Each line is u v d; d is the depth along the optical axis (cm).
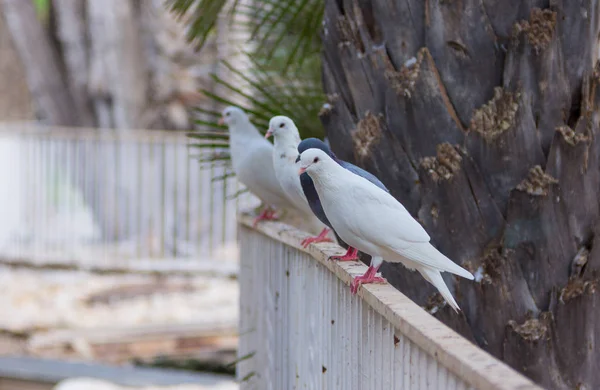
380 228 610
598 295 670
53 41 3884
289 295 862
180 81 3684
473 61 696
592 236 668
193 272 2655
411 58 720
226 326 2138
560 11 671
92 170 2905
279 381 913
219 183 2850
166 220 2875
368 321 582
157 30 3688
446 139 702
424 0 715
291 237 827
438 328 460
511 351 680
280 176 910
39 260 2767
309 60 1126
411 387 481
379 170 741
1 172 2881
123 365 1967
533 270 674
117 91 3700
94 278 2677
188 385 1603
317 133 1054
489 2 691
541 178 669
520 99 676
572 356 673
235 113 1053
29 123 4822
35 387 1664
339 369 664
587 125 665
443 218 700
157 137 2861
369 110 748
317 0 1043
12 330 2133
